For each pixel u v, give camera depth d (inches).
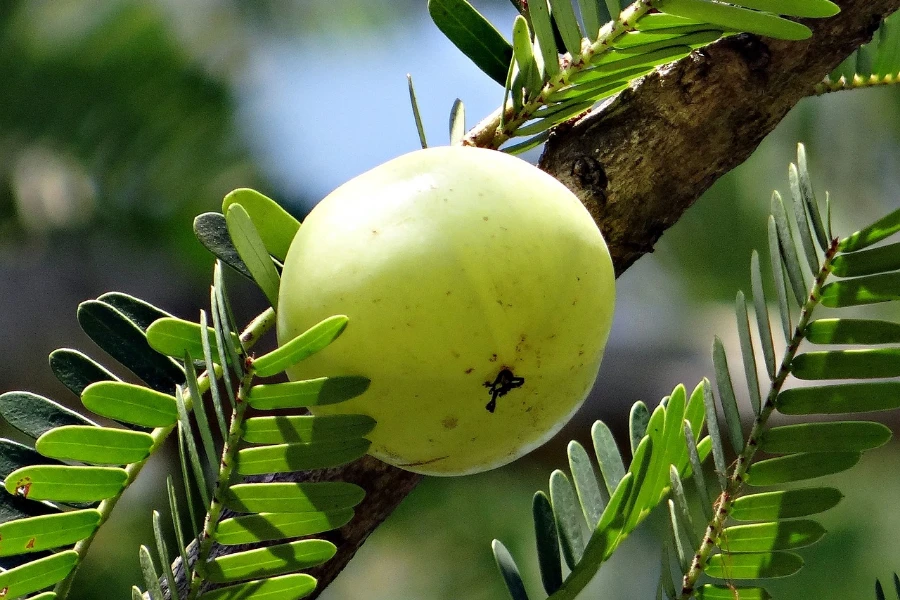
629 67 28.6
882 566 40.6
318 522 28.2
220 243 28.6
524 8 29.2
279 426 27.9
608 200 29.2
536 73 28.8
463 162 28.1
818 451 28.4
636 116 29.2
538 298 27.9
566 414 28.4
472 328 27.9
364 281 27.9
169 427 28.4
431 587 40.4
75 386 28.8
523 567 40.3
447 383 27.9
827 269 28.4
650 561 40.3
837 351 28.4
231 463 27.9
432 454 28.2
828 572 40.4
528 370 28.0
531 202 28.0
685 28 28.4
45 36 39.6
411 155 28.2
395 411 28.0
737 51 29.1
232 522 28.1
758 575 28.5
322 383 27.8
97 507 28.7
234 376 28.6
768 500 28.5
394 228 27.9
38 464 28.7
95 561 35.9
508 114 29.0
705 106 29.1
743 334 28.5
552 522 28.7
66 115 40.0
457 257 27.9
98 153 40.6
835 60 29.2
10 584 28.4
